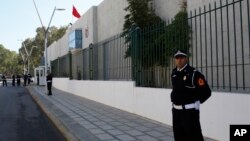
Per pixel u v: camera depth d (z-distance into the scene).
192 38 9.15
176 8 14.06
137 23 15.45
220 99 7.24
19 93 28.58
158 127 9.23
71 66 25.56
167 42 9.76
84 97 20.47
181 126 5.32
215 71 9.79
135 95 11.88
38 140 8.55
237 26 9.38
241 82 9.13
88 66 20.05
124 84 12.98
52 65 37.12
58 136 9.07
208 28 10.24
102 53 17.28
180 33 9.27
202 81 5.15
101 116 11.76
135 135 8.27
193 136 5.20
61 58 30.36
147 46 11.05
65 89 27.72
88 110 13.71
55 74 34.69
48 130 10.01
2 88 38.16
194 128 5.20
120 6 19.66
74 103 17.00
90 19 26.03
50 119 12.35
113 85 14.45
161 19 15.33
